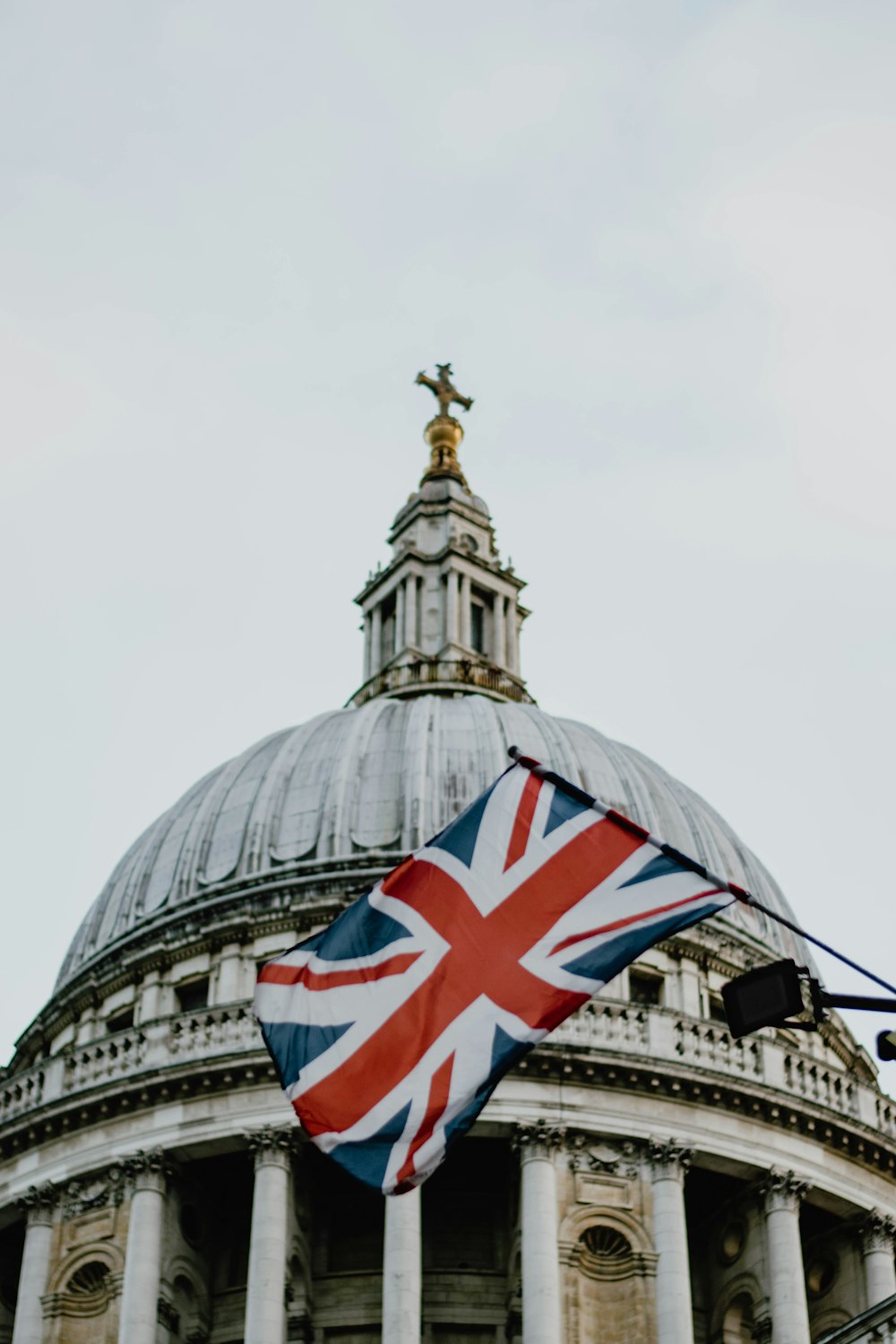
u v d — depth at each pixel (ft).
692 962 217.36
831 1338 123.54
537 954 82.33
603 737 246.88
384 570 280.92
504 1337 179.63
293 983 87.51
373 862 217.77
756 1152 185.16
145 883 231.91
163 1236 180.34
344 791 226.58
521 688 266.77
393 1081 82.48
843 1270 191.01
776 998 67.36
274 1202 176.14
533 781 87.04
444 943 84.58
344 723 240.94
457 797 224.53
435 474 292.81
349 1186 187.93
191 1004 215.92
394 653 272.51
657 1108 184.03
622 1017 189.06
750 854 244.01
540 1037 80.74
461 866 86.02
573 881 83.41
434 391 305.94
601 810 84.53
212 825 231.71
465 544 281.95
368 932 86.94
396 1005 84.17
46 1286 182.91
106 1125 187.32
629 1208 178.60
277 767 234.38
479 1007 82.38
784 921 77.56
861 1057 236.43
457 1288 181.78
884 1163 193.77
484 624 278.46
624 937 81.10
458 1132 80.28
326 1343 179.32
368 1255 184.55
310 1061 84.79
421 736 232.53
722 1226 189.06
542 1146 178.70
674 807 237.86
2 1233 195.93
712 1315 185.16
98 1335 179.32
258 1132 179.63
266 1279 171.73
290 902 215.10
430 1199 187.62
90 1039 220.02
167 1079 184.24
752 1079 188.55
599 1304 174.70
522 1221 175.22
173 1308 179.32
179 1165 183.11
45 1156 190.39
